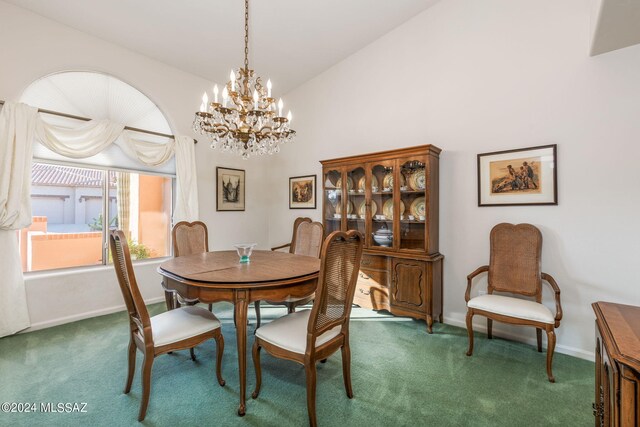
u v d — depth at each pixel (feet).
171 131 12.19
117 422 5.14
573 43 7.63
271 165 15.81
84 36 9.84
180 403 5.67
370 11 10.08
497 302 7.37
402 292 9.75
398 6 9.99
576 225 7.63
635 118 6.89
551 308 7.98
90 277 10.10
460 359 7.44
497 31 8.83
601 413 4.40
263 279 5.73
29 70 8.79
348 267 5.64
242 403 5.36
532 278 7.85
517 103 8.49
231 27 10.10
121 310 10.77
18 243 8.66
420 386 6.28
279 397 5.89
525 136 8.36
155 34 10.16
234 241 14.47
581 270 7.57
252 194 15.28
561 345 7.84
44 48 9.05
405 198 10.00
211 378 6.54
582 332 7.56
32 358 7.29
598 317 4.37
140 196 11.82
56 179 9.82
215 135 7.23
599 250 7.34
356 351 7.86
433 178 9.47
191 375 6.66
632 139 6.93
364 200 11.08
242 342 5.45
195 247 10.15
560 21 7.81
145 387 5.16
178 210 12.03
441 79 9.96
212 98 13.41
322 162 12.08
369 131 11.91
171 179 12.50
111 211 10.94
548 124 8.00
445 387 6.25
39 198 9.52
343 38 11.35
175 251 9.64
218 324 6.14
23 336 8.51
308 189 14.17
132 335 5.86
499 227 8.50
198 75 12.88
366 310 10.98
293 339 5.32
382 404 5.69
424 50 10.34
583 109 7.51
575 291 7.65
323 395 5.97
